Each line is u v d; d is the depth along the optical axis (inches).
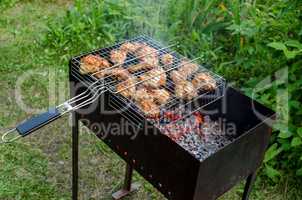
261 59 132.6
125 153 83.2
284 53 110.3
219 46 156.3
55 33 165.0
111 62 91.6
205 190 71.9
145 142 75.9
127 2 169.8
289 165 118.7
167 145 70.9
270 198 112.8
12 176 113.5
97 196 110.8
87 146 125.3
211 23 160.1
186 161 68.2
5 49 159.5
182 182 71.2
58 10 186.4
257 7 153.4
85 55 91.0
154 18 159.5
